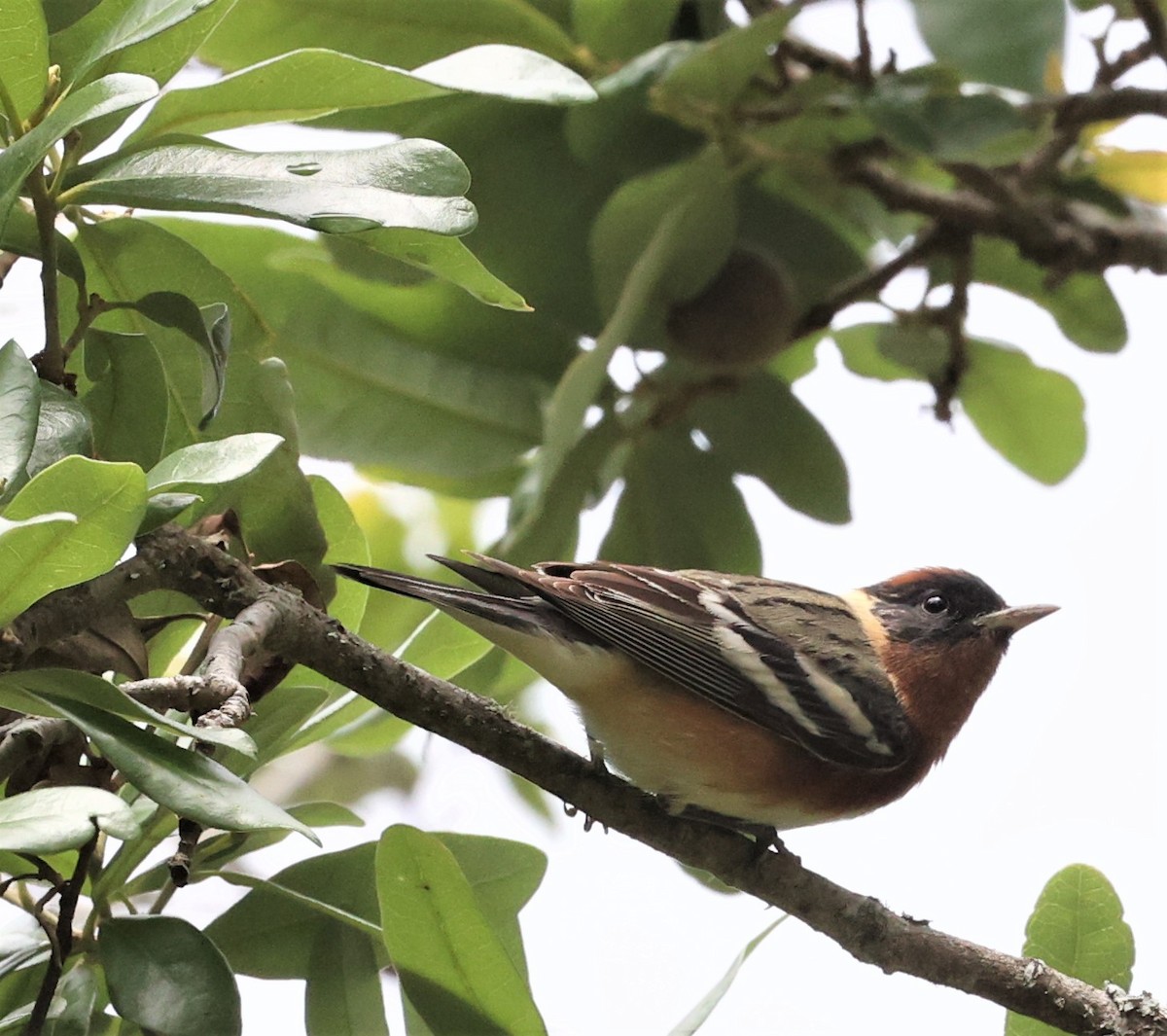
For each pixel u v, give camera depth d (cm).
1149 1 990
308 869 697
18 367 528
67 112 520
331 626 672
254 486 702
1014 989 747
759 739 901
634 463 1074
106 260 693
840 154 1011
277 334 1003
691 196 912
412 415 1018
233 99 622
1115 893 758
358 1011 678
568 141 968
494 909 735
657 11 939
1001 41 932
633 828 800
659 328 1002
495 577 871
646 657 870
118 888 637
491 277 606
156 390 683
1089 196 1158
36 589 482
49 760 579
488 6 920
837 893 797
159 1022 544
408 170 571
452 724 712
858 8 941
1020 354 1173
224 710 543
